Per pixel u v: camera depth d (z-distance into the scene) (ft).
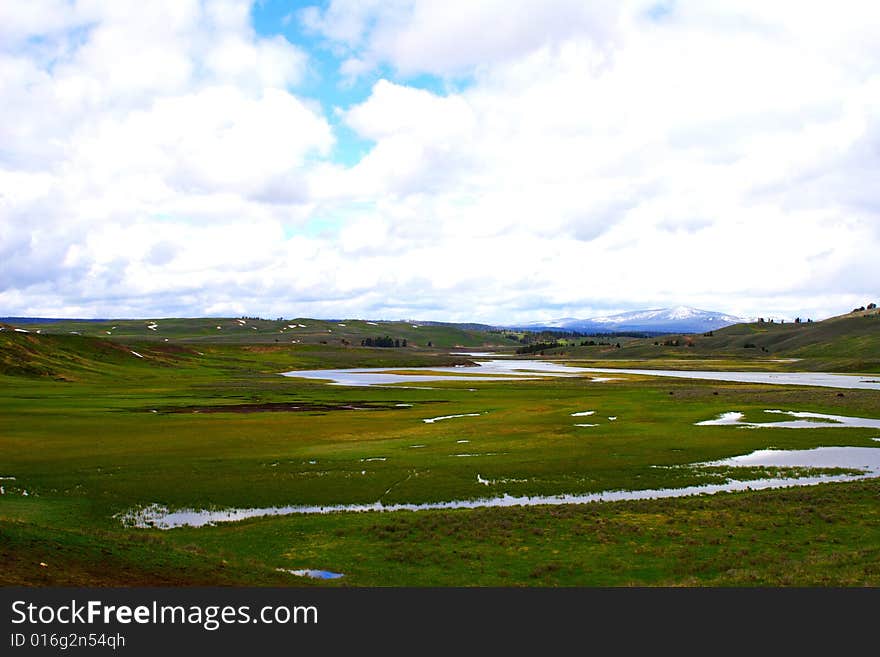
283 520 112.27
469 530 102.99
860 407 281.54
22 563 67.92
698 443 190.90
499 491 136.36
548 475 150.10
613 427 225.56
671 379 522.88
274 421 238.27
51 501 123.34
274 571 81.25
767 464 163.53
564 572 83.20
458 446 185.88
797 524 104.73
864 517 108.58
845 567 80.64
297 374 625.41
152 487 135.44
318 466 157.79
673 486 141.08
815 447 185.57
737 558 87.56
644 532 101.19
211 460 162.91
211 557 83.35
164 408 278.46
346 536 101.45
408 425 229.86
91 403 288.30
